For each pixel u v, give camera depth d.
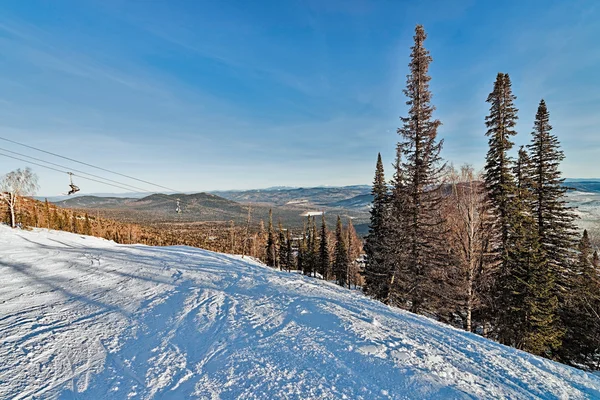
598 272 18.91
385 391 3.91
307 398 3.73
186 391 3.98
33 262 13.96
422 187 15.45
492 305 15.58
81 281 10.70
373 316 7.32
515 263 14.94
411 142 15.96
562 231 16.06
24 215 39.94
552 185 16.69
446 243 15.77
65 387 4.12
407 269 15.69
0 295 8.63
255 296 8.88
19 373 4.44
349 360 4.74
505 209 15.46
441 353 5.31
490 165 16.45
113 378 4.37
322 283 12.91
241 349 5.24
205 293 9.15
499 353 5.67
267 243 55.53
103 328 6.35
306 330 6.09
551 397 4.14
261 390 3.94
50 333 5.97
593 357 17.70
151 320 6.83
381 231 20.08
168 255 18.73
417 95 15.66
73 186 22.45
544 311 13.99
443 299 15.26
